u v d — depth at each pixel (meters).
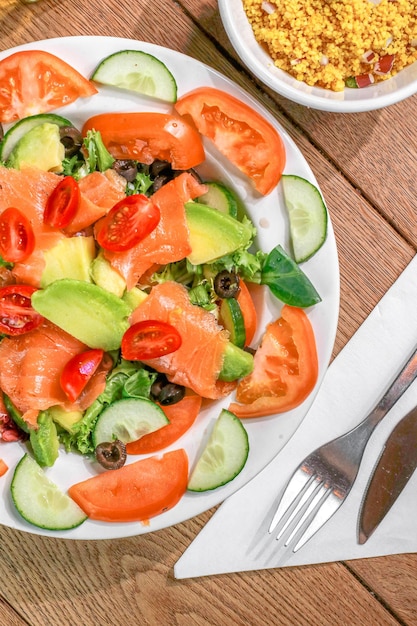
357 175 0.75
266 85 0.72
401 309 0.75
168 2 0.73
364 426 0.75
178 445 0.71
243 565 0.76
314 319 0.71
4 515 0.70
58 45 0.69
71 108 0.70
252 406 0.71
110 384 0.71
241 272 0.71
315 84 0.71
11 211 0.68
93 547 0.76
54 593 0.76
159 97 0.69
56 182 0.69
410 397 0.76
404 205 0.75
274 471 0.76
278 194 0.71
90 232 0.70
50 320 0.69
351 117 0.74
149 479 0.71
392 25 0.69
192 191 0.70
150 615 0.77
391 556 0.77
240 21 0.69
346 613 0.77
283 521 0.75
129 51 0.69
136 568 0.76
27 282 0.69
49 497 0.70
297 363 0.71
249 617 0.77
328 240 0.71
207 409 0.71
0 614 0.76
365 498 0.76
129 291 0.70
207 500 0.71
